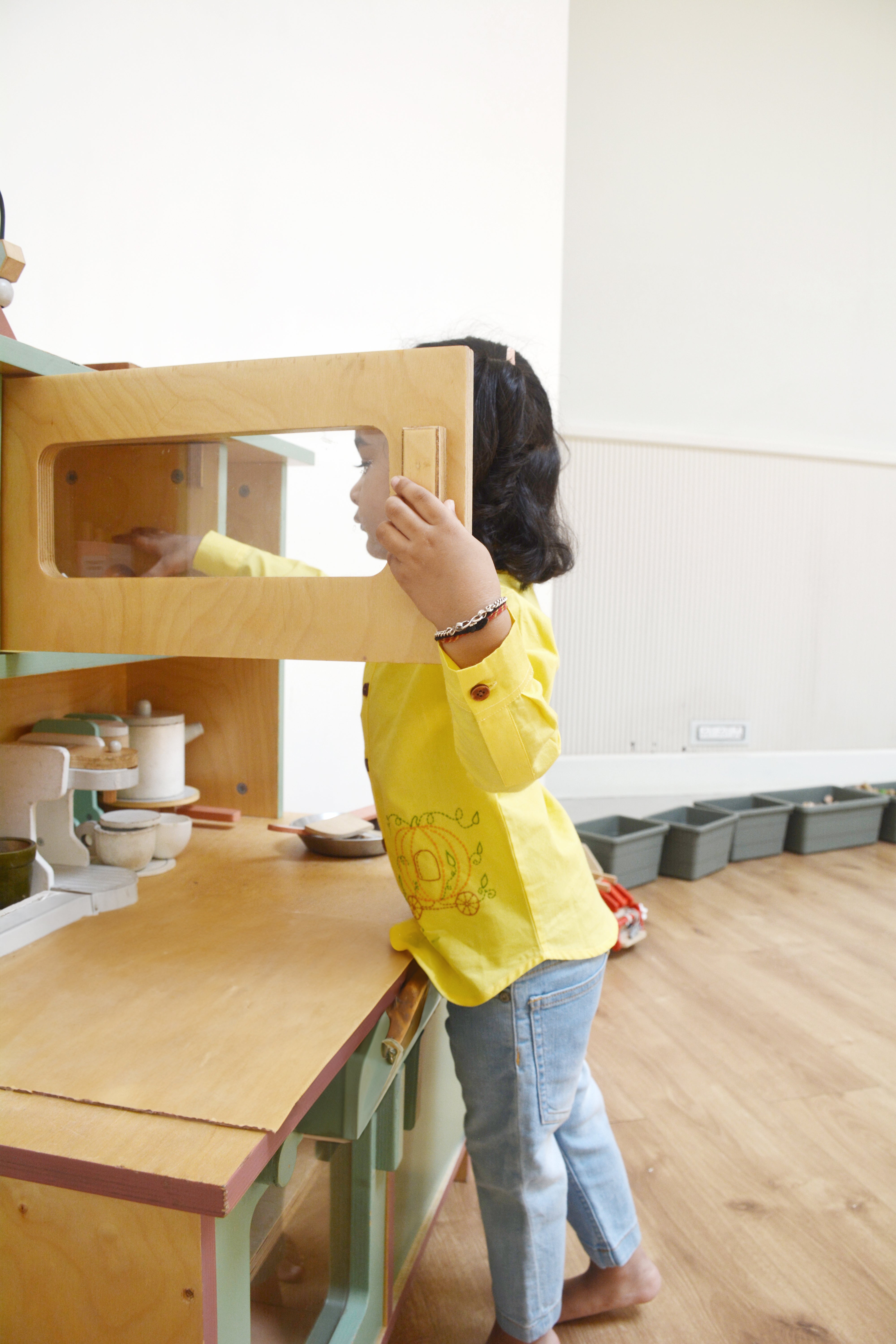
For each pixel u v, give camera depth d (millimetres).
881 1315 1134
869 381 3463
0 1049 648
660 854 2865
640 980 2107
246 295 2043
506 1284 930
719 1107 1582
